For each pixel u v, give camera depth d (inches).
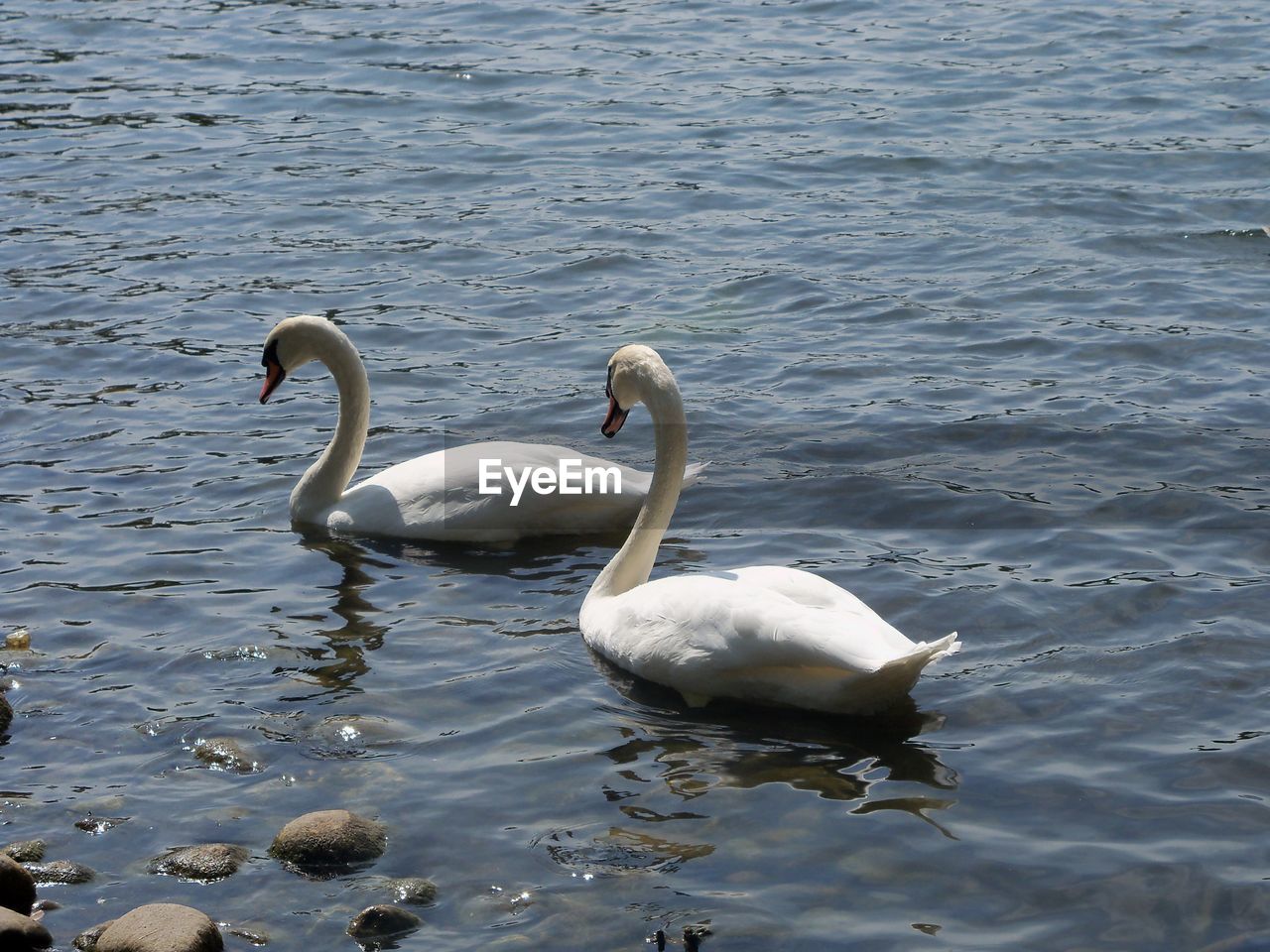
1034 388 515.2
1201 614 360.2
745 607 324.2
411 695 337.4
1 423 502.3
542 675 344.8
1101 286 607.2
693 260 651.5
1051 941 250.8
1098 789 292.7
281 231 695.7
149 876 276.8
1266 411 487.2
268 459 477.1
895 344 558.9
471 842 283.0
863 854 275.1
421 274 642.8
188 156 806.5
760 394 519.2
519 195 737.6
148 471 466.9
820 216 699.4
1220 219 677.9
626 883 269.1
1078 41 968.3
